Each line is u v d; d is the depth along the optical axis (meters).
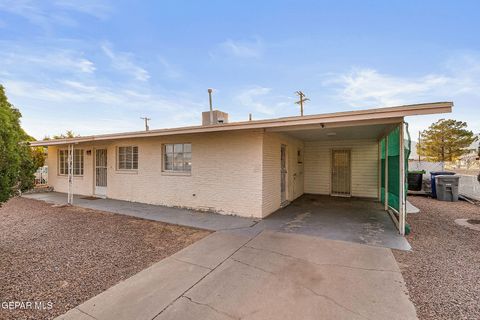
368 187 9.48
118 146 8.95
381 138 7.98
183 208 7.34
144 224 5.60
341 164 10.02
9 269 3.26
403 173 4.65
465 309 2.30
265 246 4.09
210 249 3.98
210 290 2.69
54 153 11.50
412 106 3.87
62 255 3.76
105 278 3.00
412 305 2.37
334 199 9.02
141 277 3.02
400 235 4.66
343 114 4.37
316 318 2.18
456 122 25.42
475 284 2.78
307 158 10.56
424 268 3.21
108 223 5.70
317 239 4.44
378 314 2.23
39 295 2.61
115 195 9.02
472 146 25.36
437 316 2.20
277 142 7.20
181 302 2.46
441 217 6.20
